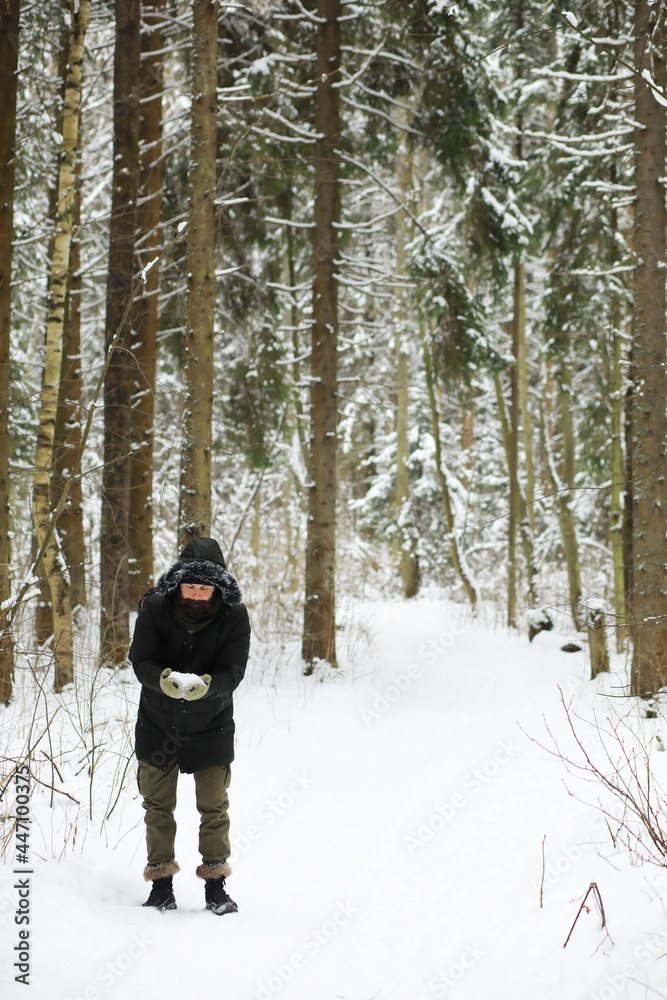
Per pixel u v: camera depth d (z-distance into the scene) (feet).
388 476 75.51
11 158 22.81
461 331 38.04
